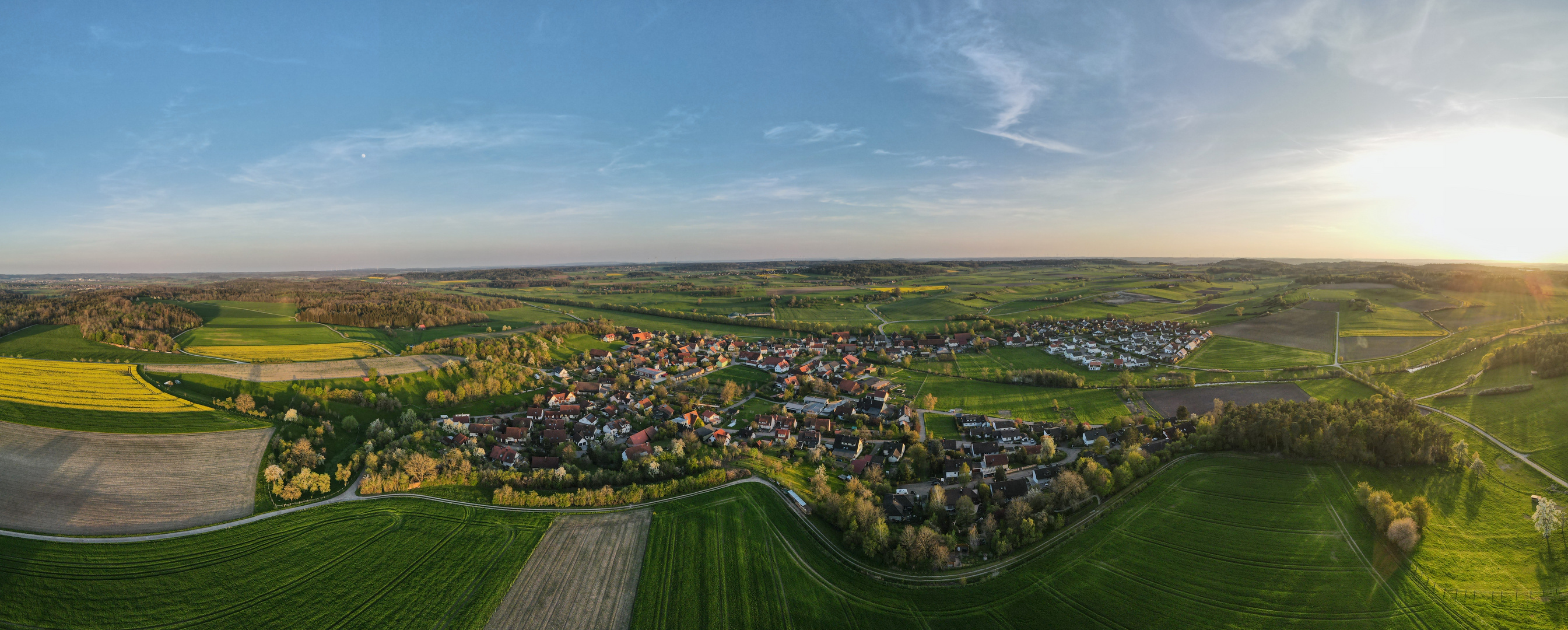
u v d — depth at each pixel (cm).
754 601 7800
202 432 11994
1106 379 18275
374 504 10025
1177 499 9925
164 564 8350
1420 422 11062
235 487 10338
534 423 14612
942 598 7844
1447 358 17425
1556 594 7250
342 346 18950
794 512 9919
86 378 14000
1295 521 9106
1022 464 12000
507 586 8069
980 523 9406
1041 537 9094
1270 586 7781
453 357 18625
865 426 14362
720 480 10712
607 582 8162
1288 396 15462
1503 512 9044
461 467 11088
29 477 10012
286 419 12700
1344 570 7981
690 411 15388
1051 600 7725
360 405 14425
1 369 14138
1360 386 15962
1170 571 8156
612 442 13038
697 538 9094
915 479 11481
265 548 8769
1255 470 10681
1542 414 11950
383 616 7525
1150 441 12281
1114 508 9781
